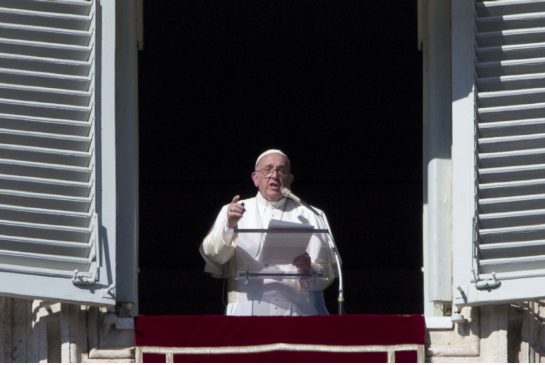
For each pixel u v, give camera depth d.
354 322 28.70
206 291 42.78
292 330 28.64
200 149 44.41
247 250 29.75
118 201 29.69
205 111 44.34
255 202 30.91
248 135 44.47
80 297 28.58
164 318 28.73
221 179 44.34
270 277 29.52
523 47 29.50
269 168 30.91
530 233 29.12
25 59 29.08
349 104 44.34
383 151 44.44
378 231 44.22
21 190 28.88
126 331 28.98
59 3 29.36
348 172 44.44
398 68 43.97
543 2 29.66
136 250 29.91
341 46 43.72
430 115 30.23
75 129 29.08
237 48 43.75
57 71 29.17
